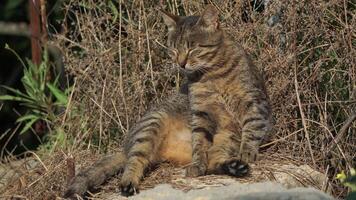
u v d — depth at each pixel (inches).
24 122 776.3
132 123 591.2
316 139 558.9
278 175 499.8
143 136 518.0
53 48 701.3
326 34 574.2
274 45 586.2
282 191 452.8
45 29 680.4
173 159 525.7
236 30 593.6
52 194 523.2
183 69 539.8
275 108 571.5
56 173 540.1
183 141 530.0
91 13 639.1
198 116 529.7
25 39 810.2
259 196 440.1
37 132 694.5
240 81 530.3
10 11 802.2
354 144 562.6
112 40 613.6
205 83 533.6
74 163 531.2
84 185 497.0
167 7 625.0
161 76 605.9
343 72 572.1
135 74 600.7
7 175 591.5
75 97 620.4
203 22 536.7
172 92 593.3
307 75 571.5
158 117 529.0
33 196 528.1
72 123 611.5
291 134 550.0
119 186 494.9
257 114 526.3
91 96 605.0
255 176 494.9
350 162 555.8
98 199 490.3
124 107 593.0
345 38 572.4
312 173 512.4
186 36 536.7
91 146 595.5
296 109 571.8
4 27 705.0
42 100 677.9
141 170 505.4
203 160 509.4
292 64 572.4
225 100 532.4
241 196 442.9
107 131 597.9
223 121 535.5
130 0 625.0
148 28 612.7
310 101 571.2
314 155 552.4
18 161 631.2
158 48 612.4
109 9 647.1
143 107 595.2
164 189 480.1
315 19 577.3
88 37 620.7
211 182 487.2
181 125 533.6
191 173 499.2
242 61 536.7
